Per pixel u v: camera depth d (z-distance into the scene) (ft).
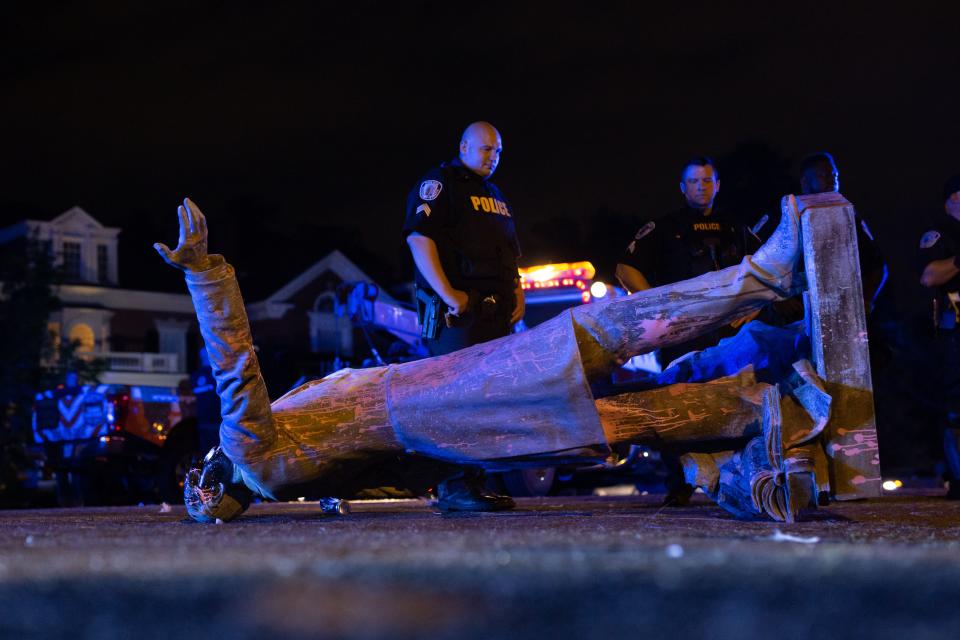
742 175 83.35
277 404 9.99
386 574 2.72
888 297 15.46
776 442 8.54
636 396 9.31
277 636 2.26
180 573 2.73
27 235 102.53
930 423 59.36
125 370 104.83
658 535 5.25
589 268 33.37
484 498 12.80
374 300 27.66
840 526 7.80
